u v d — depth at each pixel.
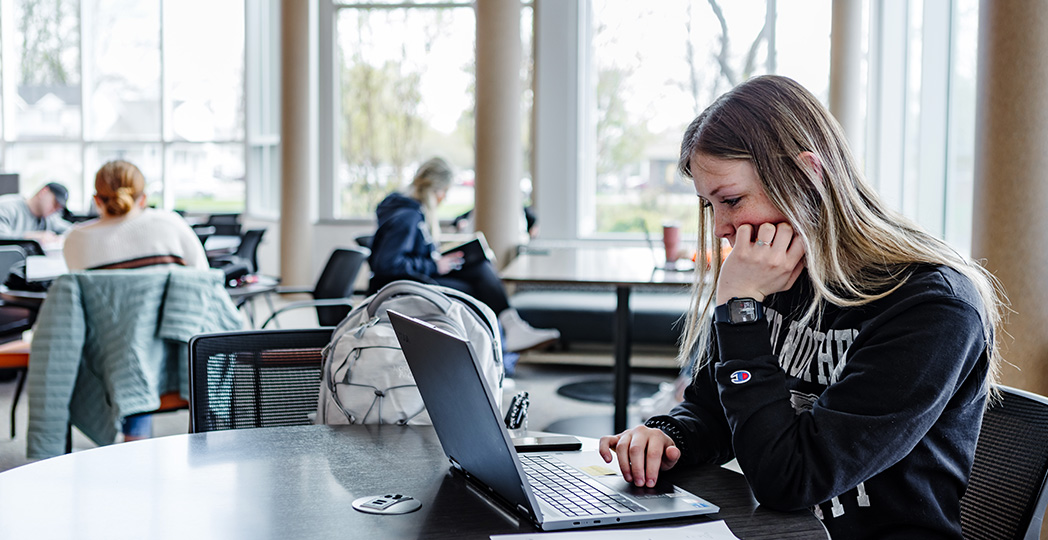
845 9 6.22
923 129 5.71
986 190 2.86
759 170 1.25
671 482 1.33
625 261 4.33
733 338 1.25
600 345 6.01
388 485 1.28
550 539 1.06
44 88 10.30
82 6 10.11
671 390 4.10
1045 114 2.78
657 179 7.88
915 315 1.18
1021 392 1.41
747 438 1.20
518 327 4.90
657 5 7.70
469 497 1.23
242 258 6.04
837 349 1.27
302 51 8.39
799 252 1.25
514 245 5.90
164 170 10.05
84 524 1.12
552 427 4.26
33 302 3.78
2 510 1.17
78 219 8.12
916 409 1.14
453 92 8.94
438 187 4.93
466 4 8.82
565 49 7.75
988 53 2.84
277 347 2.12
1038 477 1.31
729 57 7.61
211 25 9.84
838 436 1.16
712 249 1.52
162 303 3.13
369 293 4.71
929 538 1.21
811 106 1.27
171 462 1.40
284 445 1.51
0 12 10.31
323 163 9.07
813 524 1.16
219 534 1.08
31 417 2.96
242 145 9.87
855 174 1.29
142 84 10.05
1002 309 2.81
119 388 3.02
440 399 1.25
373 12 8.95
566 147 7.82
